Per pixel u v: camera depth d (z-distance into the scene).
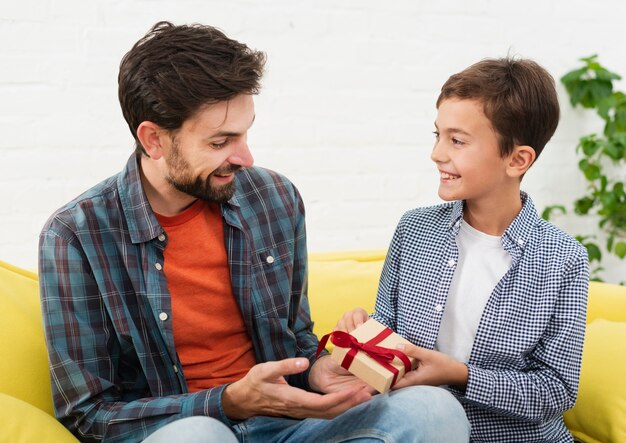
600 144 2.37
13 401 1.19
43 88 1.98
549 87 1.28
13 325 1.38
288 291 1.41
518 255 1.29
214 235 1.34
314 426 1.24
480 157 1.24
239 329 1.37
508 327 1.29
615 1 2.48
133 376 1.31
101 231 1.28
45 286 1.24
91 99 2.02
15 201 1.99
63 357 1.21
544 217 2.45
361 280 1.77
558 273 1.28
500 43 2.39
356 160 2.29
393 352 1.17
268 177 1.45
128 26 2.03
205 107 1.18
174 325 1.30
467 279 1.33
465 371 1.22
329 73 2.23
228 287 1.34
